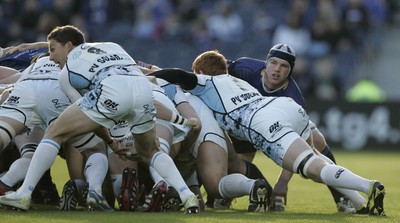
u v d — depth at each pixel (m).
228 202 29.78
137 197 25.62
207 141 28.09
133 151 26.94
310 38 82.31
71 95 25.39
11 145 29.69
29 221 22.14
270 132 26.62
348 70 81.56
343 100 75.94
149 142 25.34
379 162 62.84
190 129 27.58
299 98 30.80
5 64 31.92
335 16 83.69
